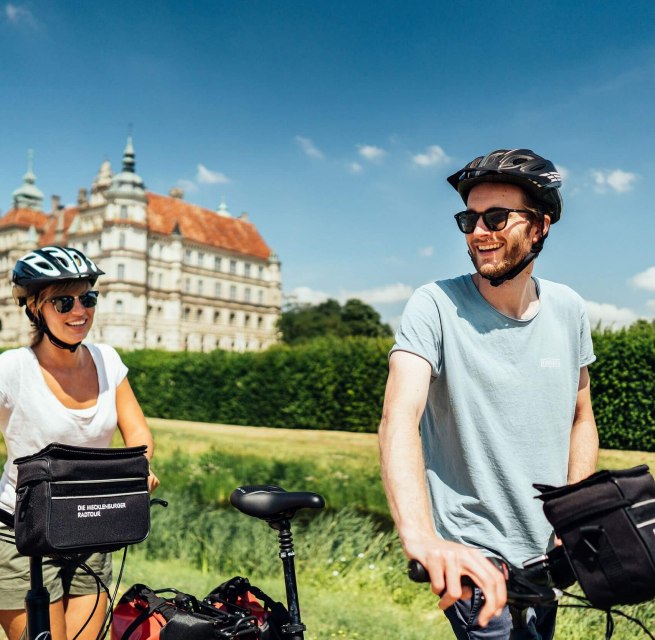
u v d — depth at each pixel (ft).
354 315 363.15
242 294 361.71
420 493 4.86
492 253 5.93
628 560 4.25
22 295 8.28
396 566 21.38
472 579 3.99
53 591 8.04
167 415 84.69
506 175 5.79
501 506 6.00
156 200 341.62
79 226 336.29
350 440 55.83
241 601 7.39
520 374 6.04
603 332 42.80
